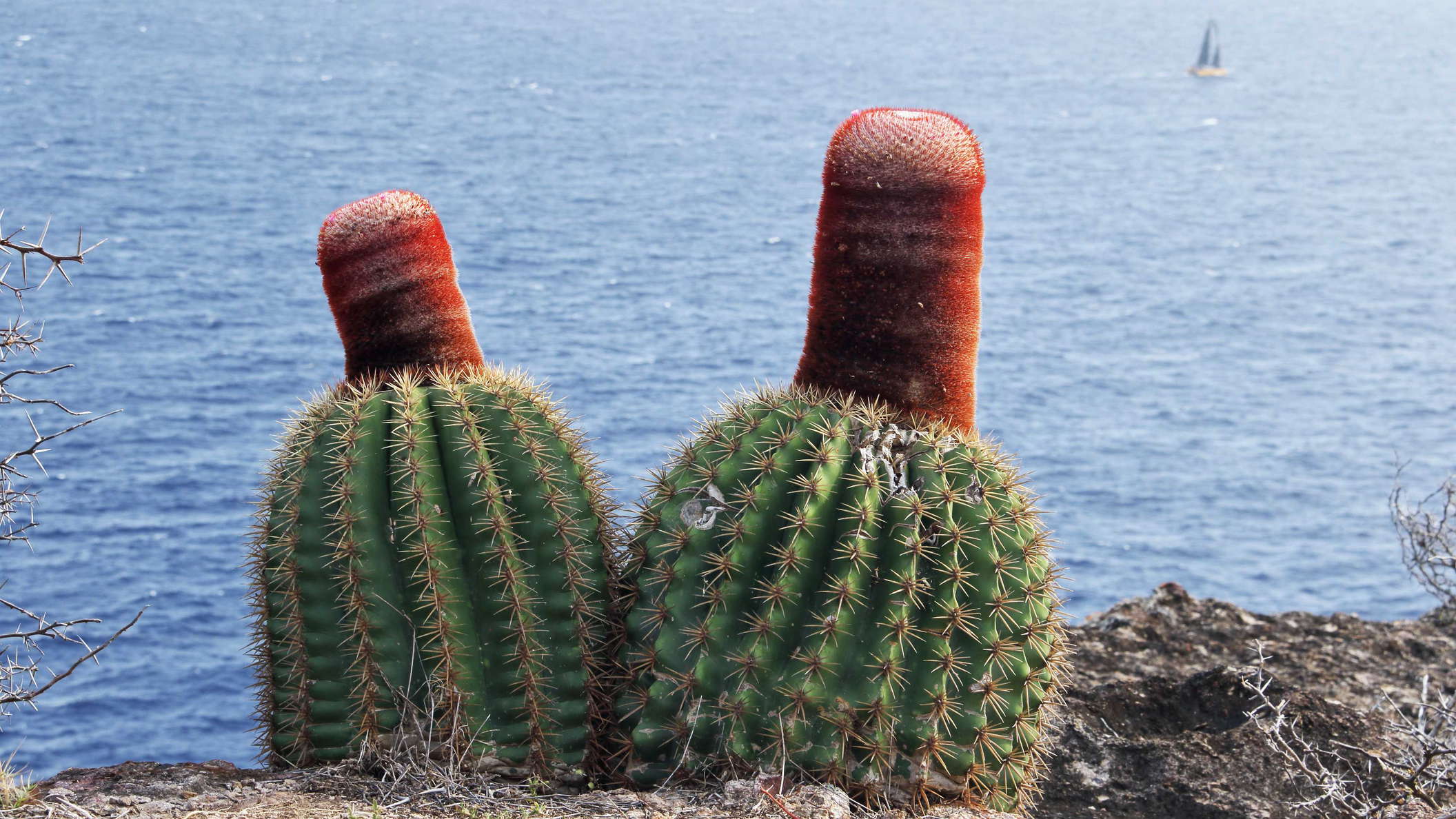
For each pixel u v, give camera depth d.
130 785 4.13
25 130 159.00
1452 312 116.25
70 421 64.19
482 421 4.31
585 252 122.00
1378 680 6.52
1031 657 4.14
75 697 35.97
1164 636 7.06
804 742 4.04
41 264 96.50
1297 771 5.16
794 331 97.38
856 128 4.27
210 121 180.00
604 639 4.38
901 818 3.98
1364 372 97.00
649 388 79.62
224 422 67.31
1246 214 160.50
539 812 3.89
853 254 4.26
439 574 4.14
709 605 4.16
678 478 4.34
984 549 4.08
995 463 4.23
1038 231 148.25
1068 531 63.78
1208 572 59.16
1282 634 7.16
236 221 123.88
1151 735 5.77
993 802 4.17
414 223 4.45
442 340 4.49
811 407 4.28
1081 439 79.81
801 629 4.09
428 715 4.16
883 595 4.05
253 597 4.43
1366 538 63.66
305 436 4.36
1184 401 89.25
